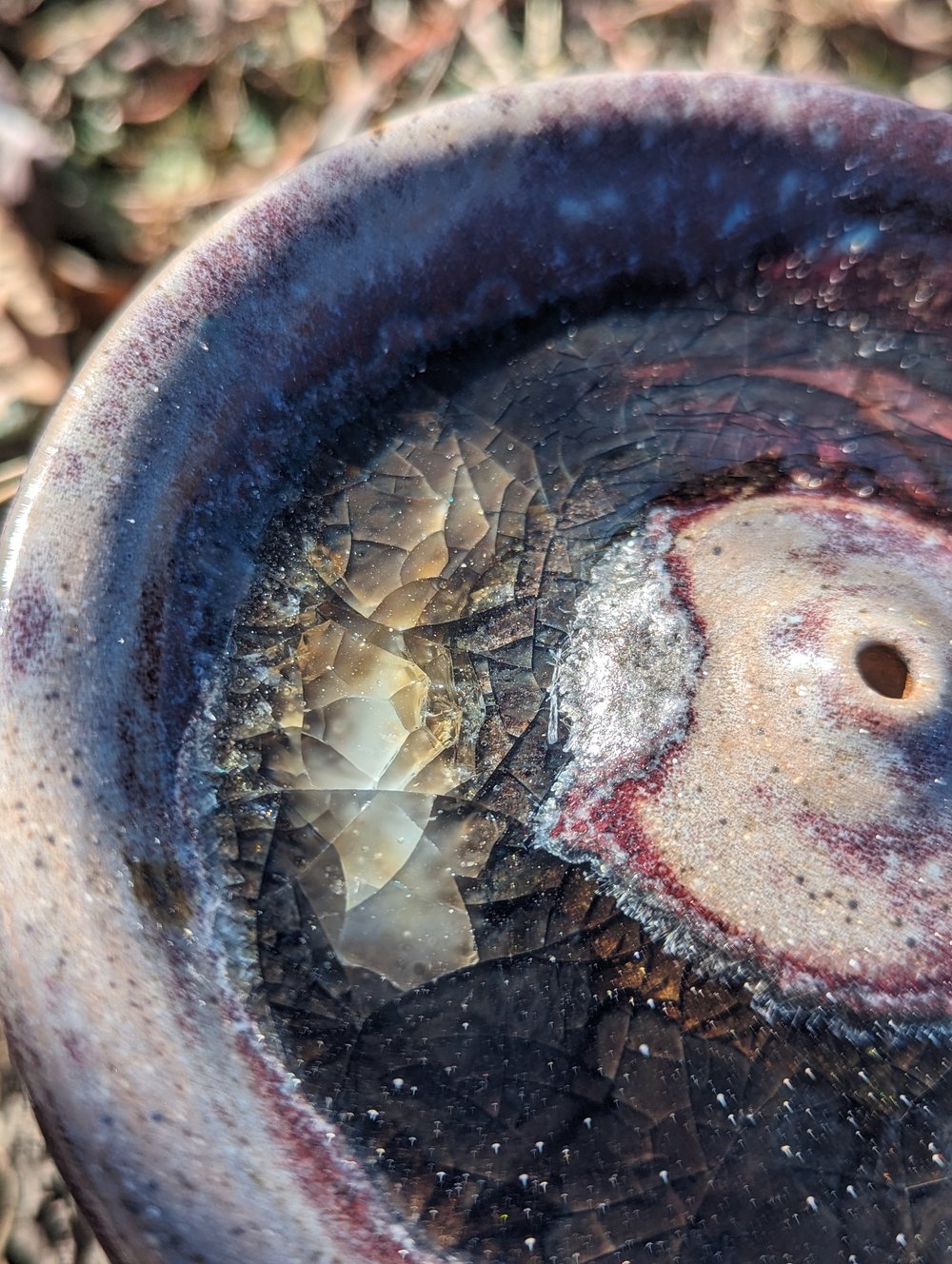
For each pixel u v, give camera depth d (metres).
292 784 0.09
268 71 0.22
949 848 0.09
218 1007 0.08
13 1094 0.08
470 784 0.09
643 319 0.11
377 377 0.10
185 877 0.08
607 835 0.09
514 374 0.11
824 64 0.23
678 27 0.23
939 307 0.11
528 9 0.23
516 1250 0.08
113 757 0.08
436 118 0.10
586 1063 0.08
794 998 0.09
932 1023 0.08
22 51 0.21
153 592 0.09
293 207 0.10
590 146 0.10
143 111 0.21
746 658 0.09
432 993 0.08
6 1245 0.08
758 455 0.10
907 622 0.09
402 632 0.10
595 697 0.10
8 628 0.08
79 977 0.08
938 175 0.10
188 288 0.10
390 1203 0.08
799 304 0.11
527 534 0.10
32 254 0.19
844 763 0.09
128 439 0.09
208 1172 0.07
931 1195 0.08
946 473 0.10
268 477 0.10
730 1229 0.08
